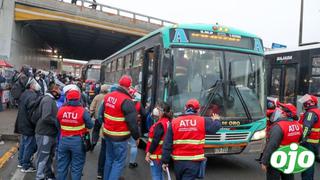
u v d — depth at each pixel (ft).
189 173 16.61
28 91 25.04
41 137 22.35
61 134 20.56
